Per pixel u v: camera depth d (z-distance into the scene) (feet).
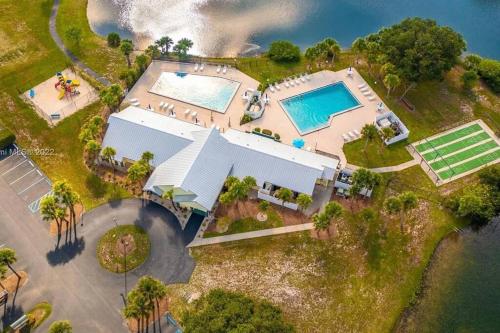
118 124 356.59
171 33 483.10
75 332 276.82
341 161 365.20
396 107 406.41
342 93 417.69
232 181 319.88
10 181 346.74
